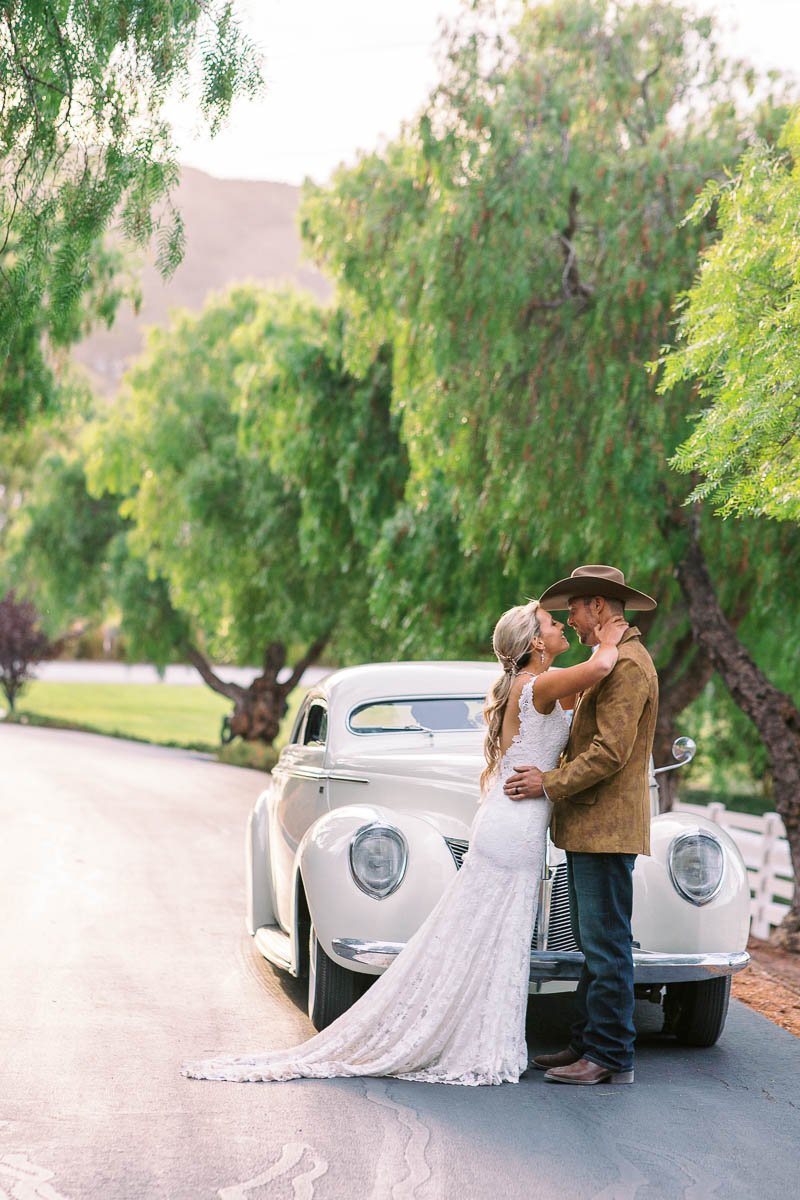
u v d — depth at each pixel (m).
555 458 16.86
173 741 48.47
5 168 10.22
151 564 41.38
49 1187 5.84
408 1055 7.64
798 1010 10.36
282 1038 8.60
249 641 40.59
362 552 31.05
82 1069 7.79
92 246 10.94
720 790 34.88
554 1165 6.25
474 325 17.19
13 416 21.36
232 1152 6.34
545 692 7.60
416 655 25.66
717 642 16.66
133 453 40.59
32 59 9.59
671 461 10.01
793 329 9.01
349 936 8.07
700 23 17.67
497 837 7.64
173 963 10.95
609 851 7.52
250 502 36.94
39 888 14.85
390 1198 5.77
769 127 17.23
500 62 17.59
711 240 16.50
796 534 18.09
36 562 51.62
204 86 9.68
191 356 40.88
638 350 16.69
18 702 78.62
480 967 7.67
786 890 15.49
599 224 17.34
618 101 17.53
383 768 8.99
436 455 18.94
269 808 11.13
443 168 17.52
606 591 7.79
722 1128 6.90
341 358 27.55
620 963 7.67
